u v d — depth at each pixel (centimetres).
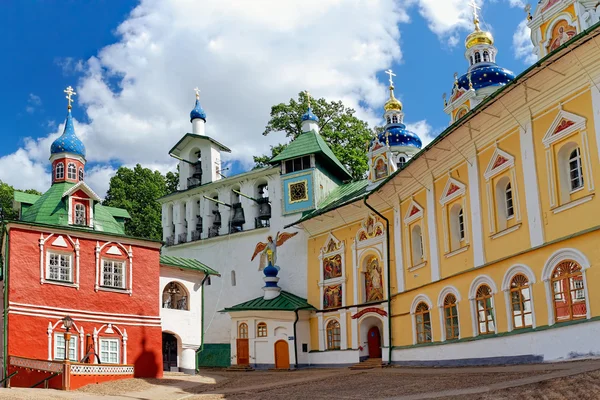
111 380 3088
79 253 3300
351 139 5678
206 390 2881
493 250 2700
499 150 2678
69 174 3628
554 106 2392
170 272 3772
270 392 2588
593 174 2205
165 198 5484
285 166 4822
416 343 3319
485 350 2683
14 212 5622
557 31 3008
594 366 1822
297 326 4219
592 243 2167
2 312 3192
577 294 2230
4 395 2355
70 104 3812
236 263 4922
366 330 3922
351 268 4053
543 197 2422
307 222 4372
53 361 2864
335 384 2641
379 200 3716
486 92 3888
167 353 3912
